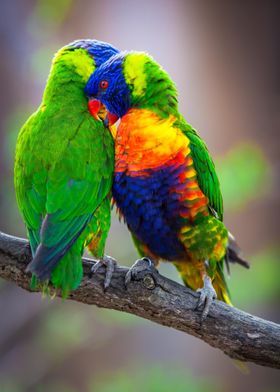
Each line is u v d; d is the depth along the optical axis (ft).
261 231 43.39
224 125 44.37
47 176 20.81
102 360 44.45
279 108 43.70
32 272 18.93
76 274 19.77
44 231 19.83
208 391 38.65
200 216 22.57
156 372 37.32
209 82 44.37
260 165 38.11
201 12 43.98
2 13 43.39
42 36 42.68
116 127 24.67
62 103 22.90
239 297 37.73
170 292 20.72
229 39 44.09
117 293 20.66
